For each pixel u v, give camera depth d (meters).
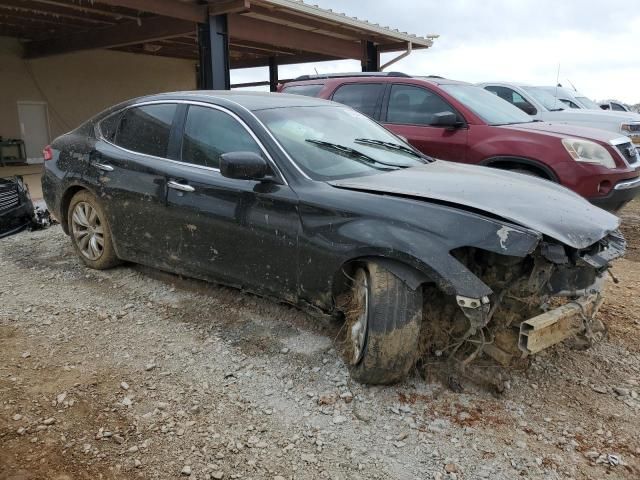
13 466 2.55
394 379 3.11
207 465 2.59
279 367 3.42
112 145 4.84
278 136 3.82
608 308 4.47
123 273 5.04
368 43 14.70
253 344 3.70
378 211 3.16
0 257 5.68
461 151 6.56
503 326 3.13
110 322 4.07
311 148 3.86
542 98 11.37
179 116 4.40
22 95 15.51
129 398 3.10
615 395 3.21
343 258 3.21
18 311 4.28
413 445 2.74
